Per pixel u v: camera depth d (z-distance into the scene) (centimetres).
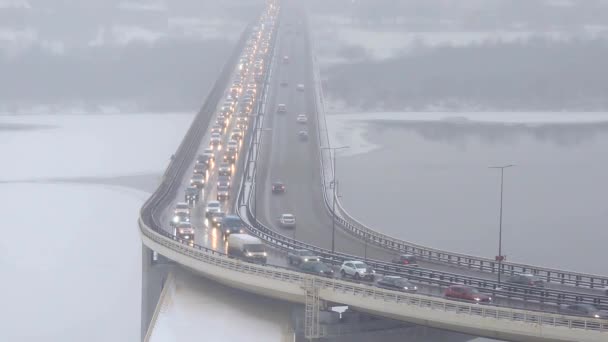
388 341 10581
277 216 16225
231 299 11938
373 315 10200
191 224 14238
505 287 10138
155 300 13488
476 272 11950
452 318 8988
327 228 15250
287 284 10406
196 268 11944
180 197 17688
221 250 12656
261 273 10769
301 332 10719
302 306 10838
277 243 13188
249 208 16750
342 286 9912
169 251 12619
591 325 8238
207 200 17350
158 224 14888
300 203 17362
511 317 8612
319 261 11044
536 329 8481
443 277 10569
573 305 9094
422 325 9775
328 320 10544
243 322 11231
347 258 11738
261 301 11800
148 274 13562
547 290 9812
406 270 11044
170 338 11156
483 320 8775
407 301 9319
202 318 11475
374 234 14250
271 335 10869
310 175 19738
